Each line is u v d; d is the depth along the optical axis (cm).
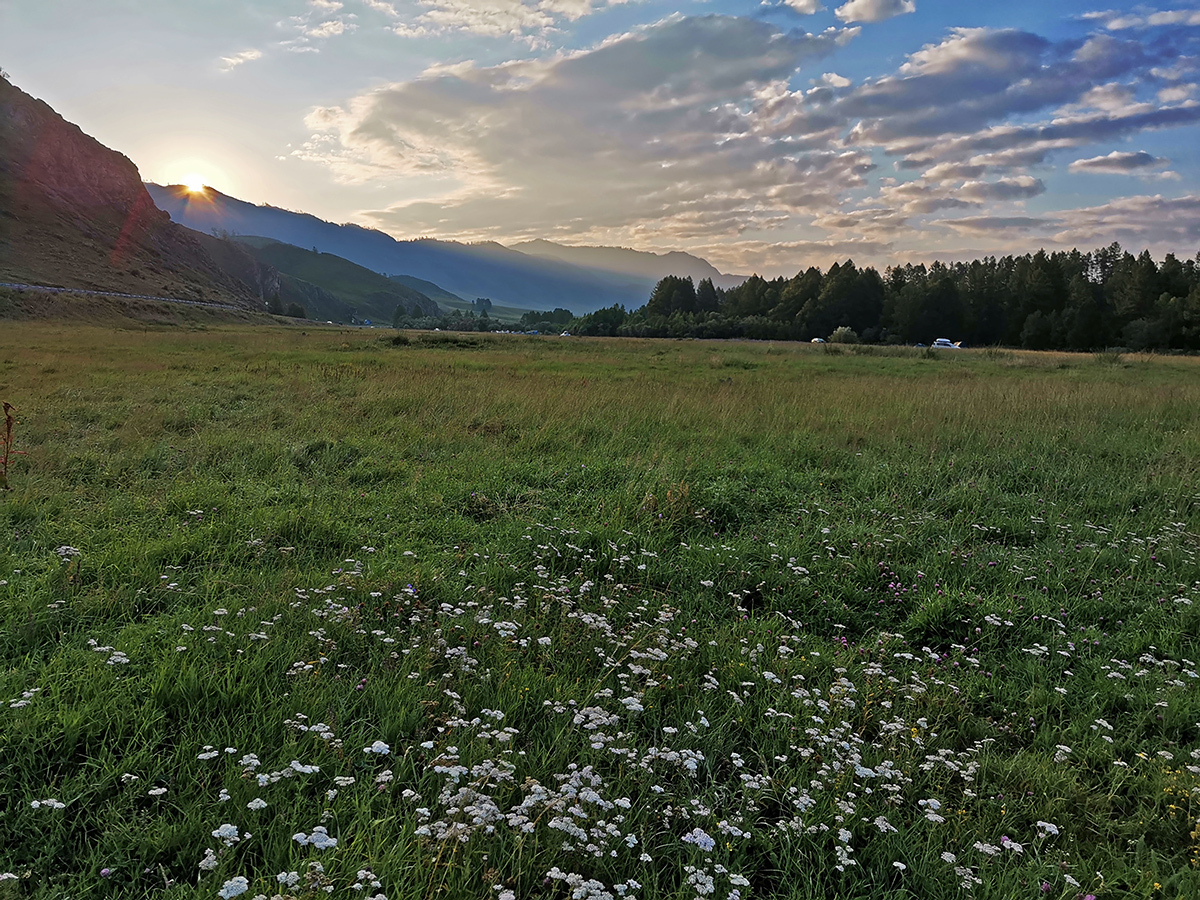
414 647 445
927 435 1278
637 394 1731
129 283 11169
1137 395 1850
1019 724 431
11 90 14012
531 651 465
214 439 1055
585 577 602
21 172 12550
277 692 395
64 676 390
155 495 778
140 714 361
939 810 339
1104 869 314
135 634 446
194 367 2228
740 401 1667
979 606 565
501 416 1384
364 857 280
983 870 303
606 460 1026
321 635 450
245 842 291
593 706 403
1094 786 376
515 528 705
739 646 493
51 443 991
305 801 313
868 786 358
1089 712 441
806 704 415
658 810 331
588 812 306
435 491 841
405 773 340
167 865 282
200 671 398
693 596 594
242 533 649
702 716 395
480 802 294
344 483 886
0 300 6556
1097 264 11281
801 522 798
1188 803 349
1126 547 727
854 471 1038
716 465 1036
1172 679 466
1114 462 1109
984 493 898
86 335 4169
